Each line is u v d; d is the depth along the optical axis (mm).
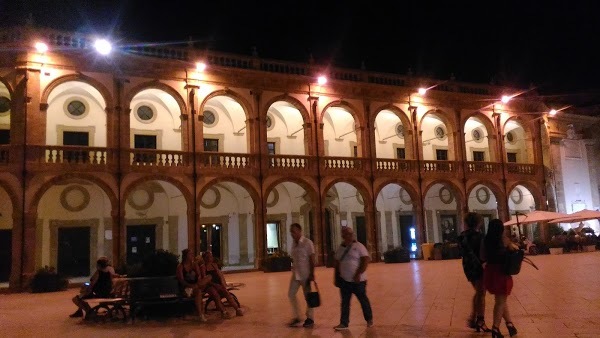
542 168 40969
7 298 20547
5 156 24953
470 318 9656
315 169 32188
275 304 14523
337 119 37062
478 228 9766
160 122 31750
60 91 28641
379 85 35031
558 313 10766
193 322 12016
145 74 28312
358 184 33562
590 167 44375
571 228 39969
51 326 12219
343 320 10047
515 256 8391
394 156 39375
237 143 33719
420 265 28500
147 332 10898
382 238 38281
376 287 17375
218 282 12820
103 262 13977
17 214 24500
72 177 25797
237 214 33969
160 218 31547
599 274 18344
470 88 39219
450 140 37844
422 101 36844
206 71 29938
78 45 26781
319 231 31688
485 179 38156
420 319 10773
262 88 31438
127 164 27109
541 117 41844
